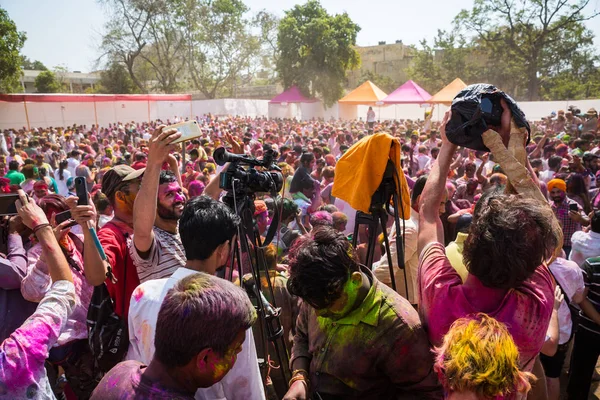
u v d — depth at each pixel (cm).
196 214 201
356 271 175
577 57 4428
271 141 1722
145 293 195
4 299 276
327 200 743
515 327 153
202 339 129
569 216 570
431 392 177
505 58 4344
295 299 308
